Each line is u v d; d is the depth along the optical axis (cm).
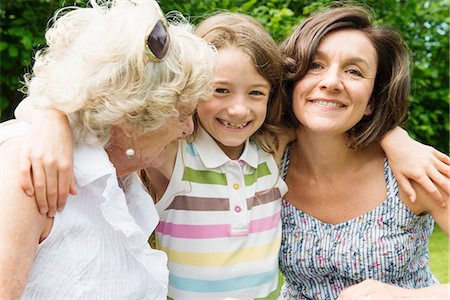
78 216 139
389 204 197
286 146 212
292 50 197
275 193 199
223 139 184
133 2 140
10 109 445
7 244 122
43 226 132
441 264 400
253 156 195
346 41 189
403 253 197
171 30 144
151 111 138
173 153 184
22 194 126
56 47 142
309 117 191
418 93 572
